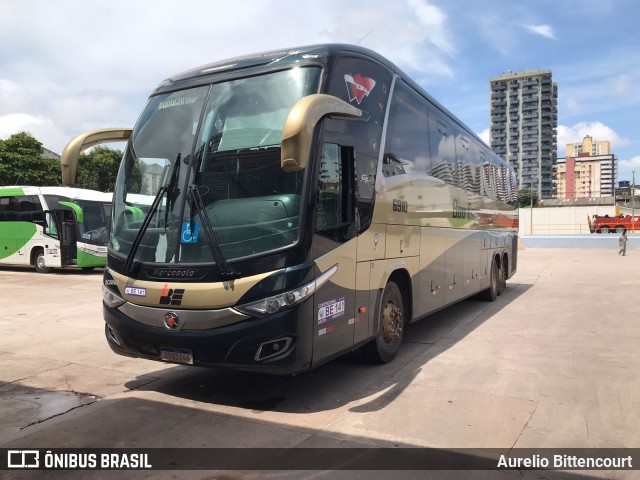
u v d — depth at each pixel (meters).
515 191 14.83
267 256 4.25
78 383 5.54
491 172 11.41
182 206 4.65
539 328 8.25
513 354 6.58
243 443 3.95
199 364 4.45
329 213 4.66
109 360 6.48
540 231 61.19
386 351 6.06
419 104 7.05
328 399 4.92
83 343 7.44
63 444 3.98
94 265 18.80
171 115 5.18
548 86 138.75
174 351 4.52
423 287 6.99
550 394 5.00
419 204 6.83
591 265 20.73
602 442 3.92
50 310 10.55
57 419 4.50
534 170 139.88
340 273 4.79
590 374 5.66
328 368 5.95
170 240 4.62
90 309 10.66
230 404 4.82
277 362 4.22
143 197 5.02
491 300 11.29
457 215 8.62
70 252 18.64
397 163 6.14
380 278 5.62
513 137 141.50
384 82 5.92
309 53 4.93
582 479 3.39
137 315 4.69
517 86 140.50
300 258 4.29
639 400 4.82
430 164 7.32
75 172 5.30
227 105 4.90
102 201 19.45
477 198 10.02
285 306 4.20
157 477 3.45
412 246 6.57
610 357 6.36
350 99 5.07
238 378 5.63
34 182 35.47
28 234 19.64
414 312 6.66
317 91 4.66
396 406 4.71
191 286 4.40
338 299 4.77
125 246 4.96
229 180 4.57
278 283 4.20
